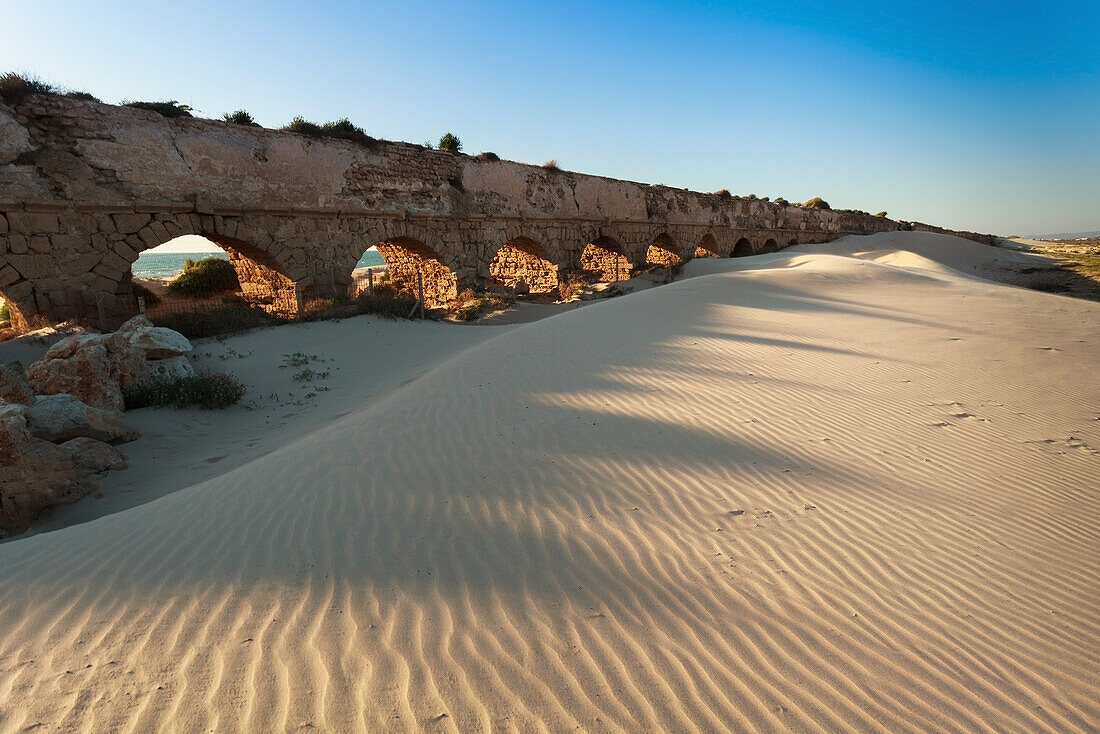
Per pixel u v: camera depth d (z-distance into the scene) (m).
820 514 5.01
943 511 5.18
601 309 13.38
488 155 27.22
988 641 3.60
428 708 2.93
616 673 3.21
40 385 9.38
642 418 6.91
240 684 3.06
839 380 8.71
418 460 5.82
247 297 22.58
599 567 4.18
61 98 15.31
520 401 7.46
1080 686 3.27
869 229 62.50
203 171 17.77
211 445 9.48
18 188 14.61
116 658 3.28
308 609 3.69
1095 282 31.97
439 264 26.33
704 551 4.41
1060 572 4.39
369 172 22.27
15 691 3.02
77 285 15.62
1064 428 7.24
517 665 3.24
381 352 15.80
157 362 11.92
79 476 7.49
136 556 4.39
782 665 3.31
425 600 3.79
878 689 3.16
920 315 14.12
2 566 4.40
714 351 9.92
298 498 5.15
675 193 39.34
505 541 4.46
